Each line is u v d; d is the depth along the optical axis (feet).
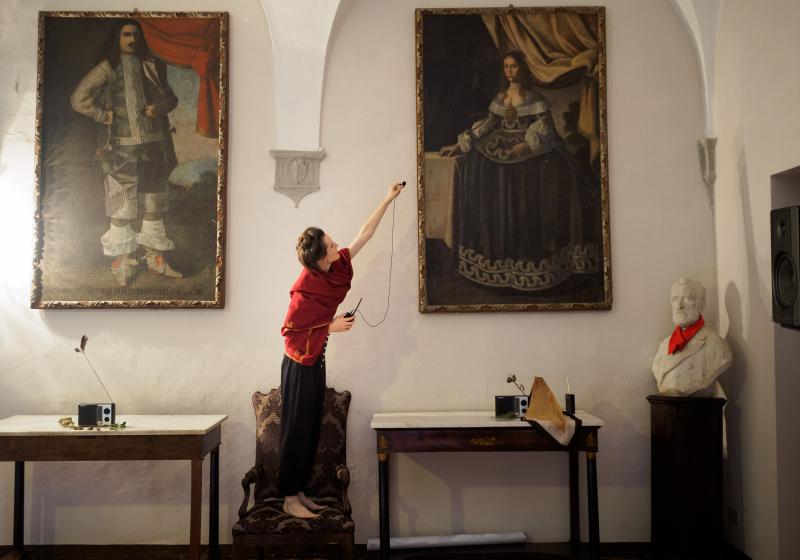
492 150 15.79
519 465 15.53
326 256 13.58
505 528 15.46
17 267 15.64
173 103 15.74
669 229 15.98
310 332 13.57
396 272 15.78
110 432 12.89
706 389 15.38
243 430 15.49
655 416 14.76
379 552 14.87
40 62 15.66
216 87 15.79
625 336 15.78
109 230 15.56
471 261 15.64
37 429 13.03
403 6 16.08
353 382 15.62
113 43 15.78
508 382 14.49
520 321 15.76
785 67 13.03
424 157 15.76
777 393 13.44
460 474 15.49
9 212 15.70
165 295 15.48
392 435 13.43
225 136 15.70
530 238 15.69
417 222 15.79
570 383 15.70
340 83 16.03
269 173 15.88
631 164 16.05
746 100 14.52
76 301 15.42
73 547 15.23
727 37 15.29
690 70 16.02
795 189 13.58
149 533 15.34
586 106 15.88
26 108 15.83
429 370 15.65
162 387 15.55
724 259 15.52
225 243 15.69
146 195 15.60
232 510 15.34
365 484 15.42
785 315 11.74
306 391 13.43
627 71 16.03
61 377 15.51
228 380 15.58
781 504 13.37
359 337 15.69
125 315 15.64
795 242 11.34
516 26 15.99
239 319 15.67
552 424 13.19
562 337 15.75
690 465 14.21
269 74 16.01
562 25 16.01
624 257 15.92
